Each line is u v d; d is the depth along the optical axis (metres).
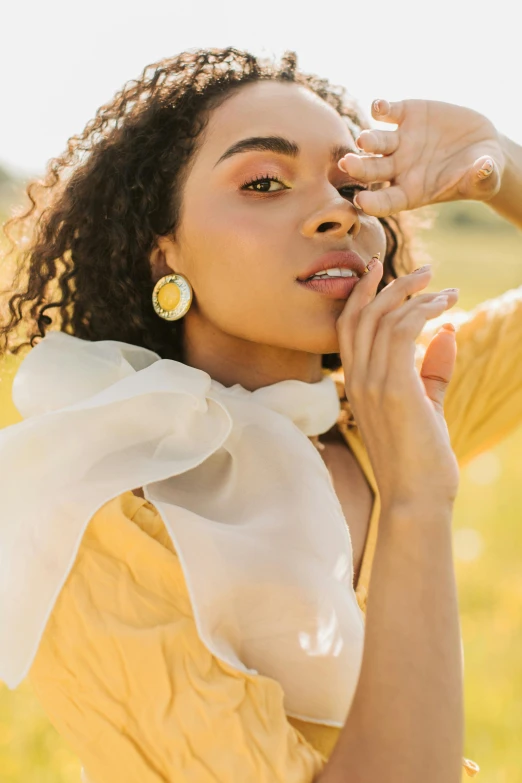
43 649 1.32
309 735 1.33
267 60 1.65
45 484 1.41
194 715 1.22
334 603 1.36
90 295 1.79
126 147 1.68
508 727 3.30
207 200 1.55
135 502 1.39
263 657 1.32
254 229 1.49
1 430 1.44
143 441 1.47
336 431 1.85
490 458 7.21
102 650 1.28
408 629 1.22
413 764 1.16
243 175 1.53
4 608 1.33
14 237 2.00
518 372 2.06
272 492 1.44
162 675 1.25
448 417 2.02
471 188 1.59
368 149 1.55
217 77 1.61
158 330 1.75
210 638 1.25
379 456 1.35
